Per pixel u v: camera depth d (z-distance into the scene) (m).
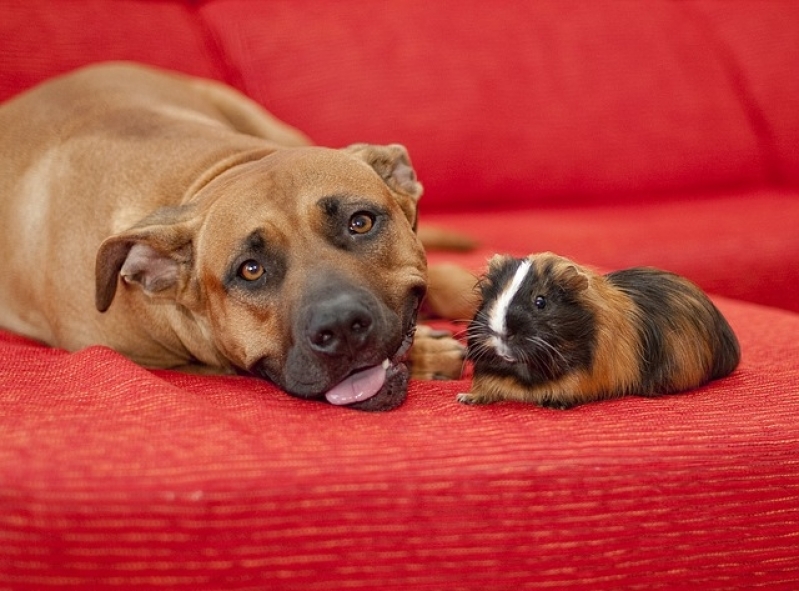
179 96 2.16
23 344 1.89
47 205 1.95
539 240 2.24
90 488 1.46
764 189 2.77
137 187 1.88
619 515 1.54
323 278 1.69
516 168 2.48
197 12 2.47
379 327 1.67
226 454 1.50
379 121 2.36
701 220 2.35
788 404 1.65
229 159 1.87
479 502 1.51
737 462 1.57
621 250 2.21
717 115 2.68
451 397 1.70
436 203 2.47
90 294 1.88
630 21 2.64
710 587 1.57
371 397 1.67
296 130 2.34
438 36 2.45
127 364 1.68
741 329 1.88
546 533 1.53
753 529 1.57
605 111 2.56
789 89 2.79
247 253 1.73
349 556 1.50
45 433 1.53
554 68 2.53
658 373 1.66
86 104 2.05
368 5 2.45
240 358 1.76
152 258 1.78
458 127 2.41
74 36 2.25
